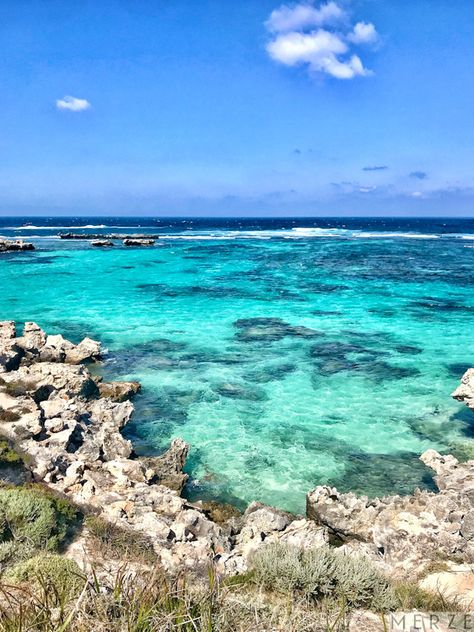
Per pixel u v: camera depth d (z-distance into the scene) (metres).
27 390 20.02
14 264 70.56
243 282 55.38
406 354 28.55
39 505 10.35
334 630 5.94
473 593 8.54
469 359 27.72
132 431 19.08
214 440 18.42
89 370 25.78
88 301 44.16
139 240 104.75
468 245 99.12
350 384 23.89
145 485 14.31
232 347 29.88
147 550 10.27
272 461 17.02
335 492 13.91
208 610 4.71
